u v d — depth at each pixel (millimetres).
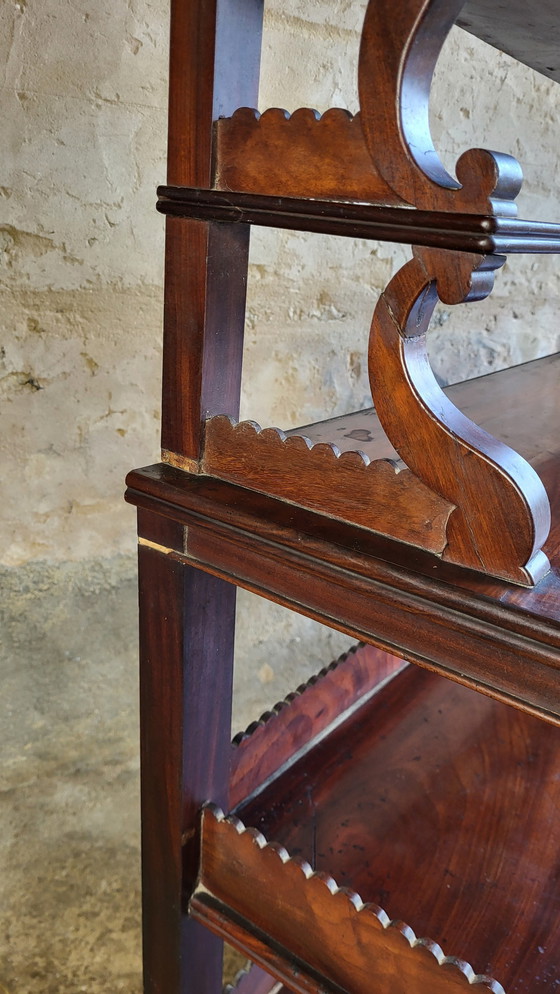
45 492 1570
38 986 1229
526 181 1806
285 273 1604
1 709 1574
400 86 537
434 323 1809
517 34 1026
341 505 682
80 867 1396
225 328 747
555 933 923
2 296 1390
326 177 604
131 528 1691
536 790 1153
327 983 873
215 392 761
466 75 1605
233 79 669
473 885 983
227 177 669
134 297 1511
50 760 1542
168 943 1022
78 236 1407
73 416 1540
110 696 1665
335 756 1195
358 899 819
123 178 1407
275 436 710
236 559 746
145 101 1378
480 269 541
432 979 781
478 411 1091
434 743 1244
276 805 1088
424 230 550
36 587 1624
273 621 1864
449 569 619
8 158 1297
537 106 1727
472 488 593
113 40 1307
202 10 636
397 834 1059
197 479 771
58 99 1297
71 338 1479
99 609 1689
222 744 956
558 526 750
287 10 1395
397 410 611
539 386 1253
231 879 937
